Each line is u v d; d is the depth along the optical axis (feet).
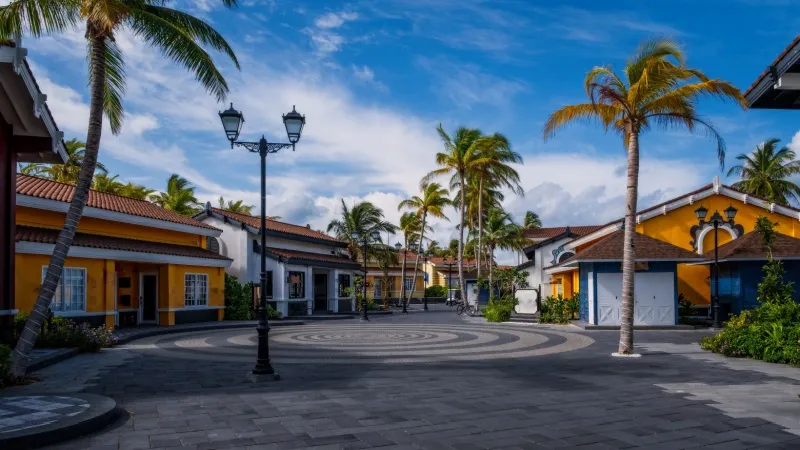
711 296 89.51
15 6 37.19
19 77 39.24
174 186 158.10
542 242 130.72
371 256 164.55
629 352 49.11
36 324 36.52
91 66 43.88
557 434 22.81
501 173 129.70
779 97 31.37
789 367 40.98
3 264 44.96
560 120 51.13
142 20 39.99
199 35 43.24
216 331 79.61
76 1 38.32
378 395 31.12
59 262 37.47
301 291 119.03
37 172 127.24
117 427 23.97
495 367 42.50
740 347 46.70
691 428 23.59
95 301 71.51
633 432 23.07
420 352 52.85
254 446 21.24
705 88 44.62
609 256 77.82
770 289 62.08
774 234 65.05
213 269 95.76
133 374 39.17
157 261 80.94
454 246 295.07
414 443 21.63
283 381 36.11
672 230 95.20
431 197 171.83
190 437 22.43
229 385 34.55
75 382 35.68
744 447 20.94
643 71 46.29
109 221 80.28
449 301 214.90
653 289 79.51
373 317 123.65
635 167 49.70
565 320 90.07
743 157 161.38
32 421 22.58
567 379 36.58
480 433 23.03
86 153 38.78
